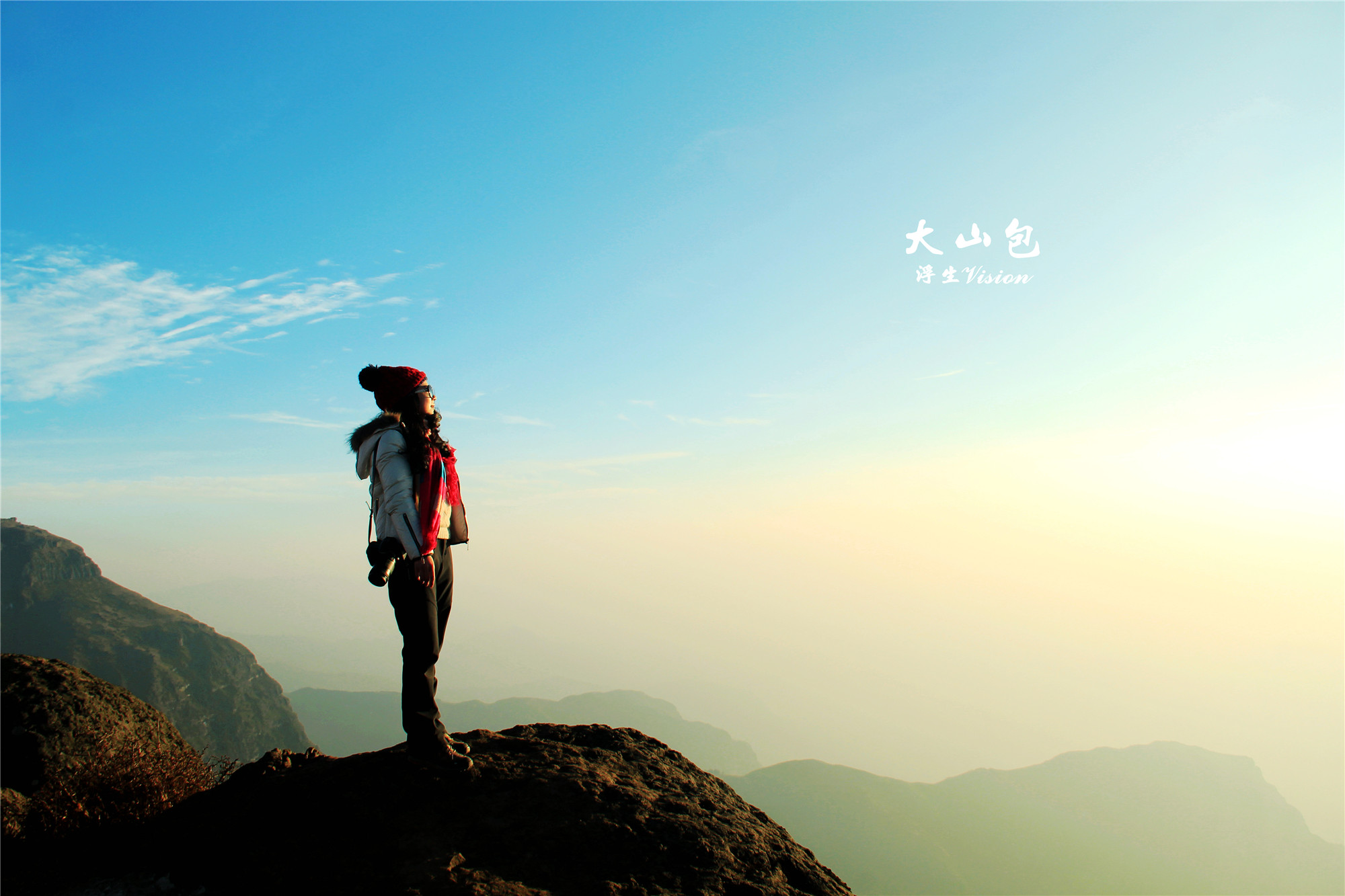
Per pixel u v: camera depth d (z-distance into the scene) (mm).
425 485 3707
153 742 5258
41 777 4465
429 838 3262
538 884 3066
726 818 3754
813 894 3340
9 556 183500
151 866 3426
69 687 5320
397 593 3758
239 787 3938
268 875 3150
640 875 3180
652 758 4363
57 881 3375
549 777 3766
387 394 3838
